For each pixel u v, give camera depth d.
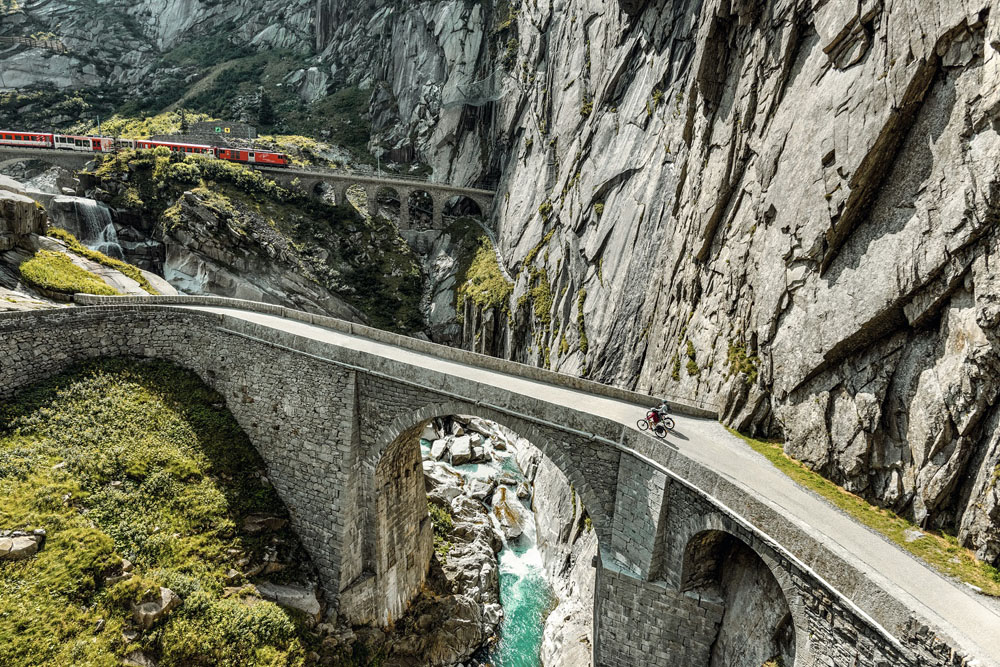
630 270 40.28
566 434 22.52
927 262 17.25
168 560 23.72
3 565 20.39
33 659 18.56
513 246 70.00
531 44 78.75
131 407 29.08
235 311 36.03
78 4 143.88
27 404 27.11
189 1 148.50
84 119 113.88
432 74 102.81
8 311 27.84
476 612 31.11
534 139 72.75
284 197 80.06
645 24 48.50
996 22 16.14
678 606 20.38
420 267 83.00
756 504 16.77
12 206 36.06
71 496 23.81
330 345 27.12
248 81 129.50
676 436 22.80
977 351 15.62
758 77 28.20
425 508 32.88
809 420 21.00
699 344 29.03
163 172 73.44
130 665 19.98
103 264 42.31
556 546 36.50
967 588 14.23
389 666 27.17
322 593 27.17
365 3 127.25
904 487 17.58
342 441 27.00
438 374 24.70
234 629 22.59
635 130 46.41
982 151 16.19
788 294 23.06
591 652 26.23
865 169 19.72
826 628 15.08
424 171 99.44
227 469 28.27
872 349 19.36
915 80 18.45
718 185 29.84
